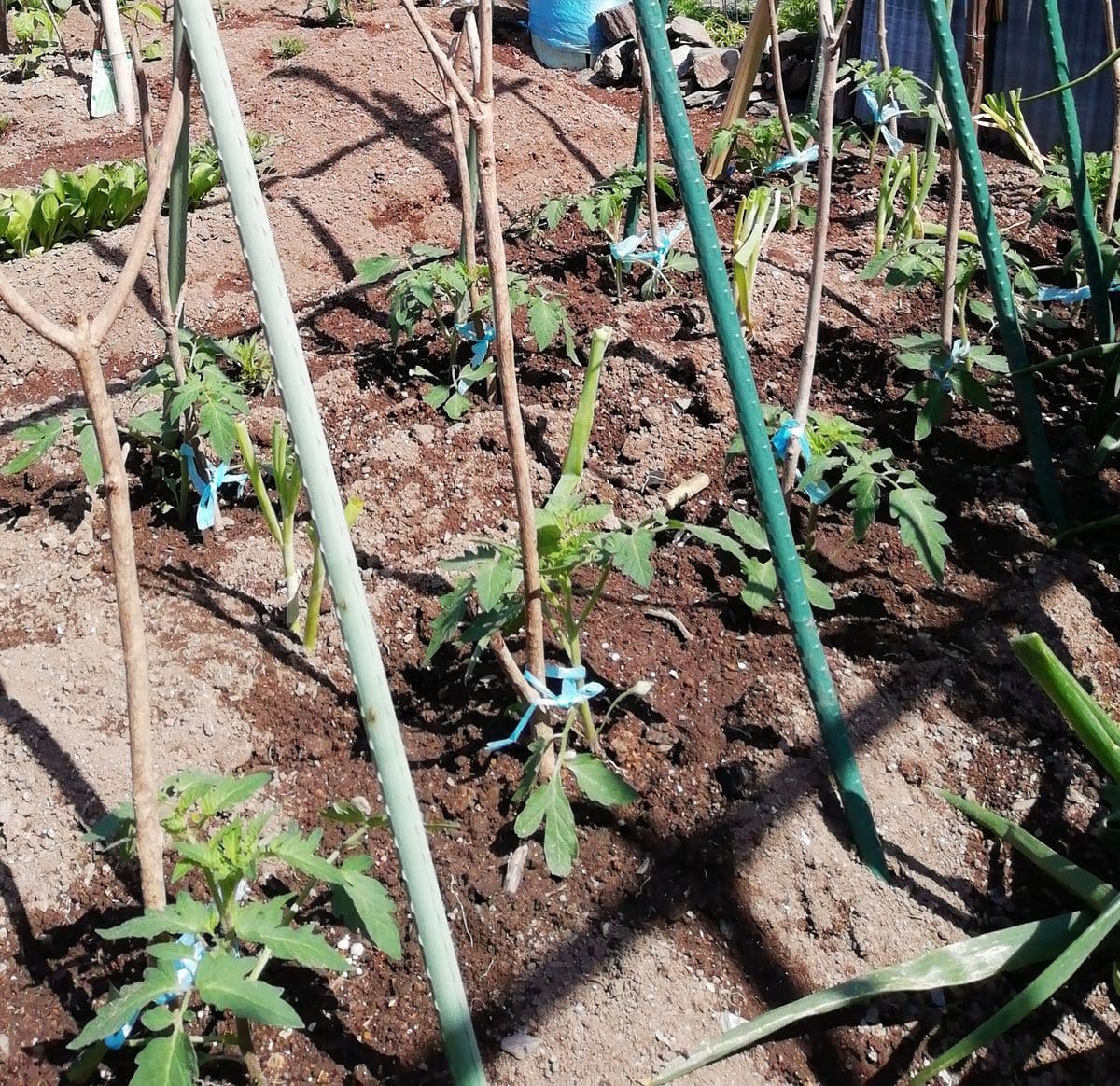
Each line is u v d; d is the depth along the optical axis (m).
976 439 2.65
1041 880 1.79
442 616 1.75
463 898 1.71
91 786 1.80
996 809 1.89
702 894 1.73
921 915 1.72
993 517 2.43
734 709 2.01
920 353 2.59
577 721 1.94
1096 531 2.38
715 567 2.30
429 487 2.49
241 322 3.16
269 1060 1.52
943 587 2.28
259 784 1.42
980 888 1.78
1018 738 1.99
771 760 1.90
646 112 2.93
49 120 4.68
